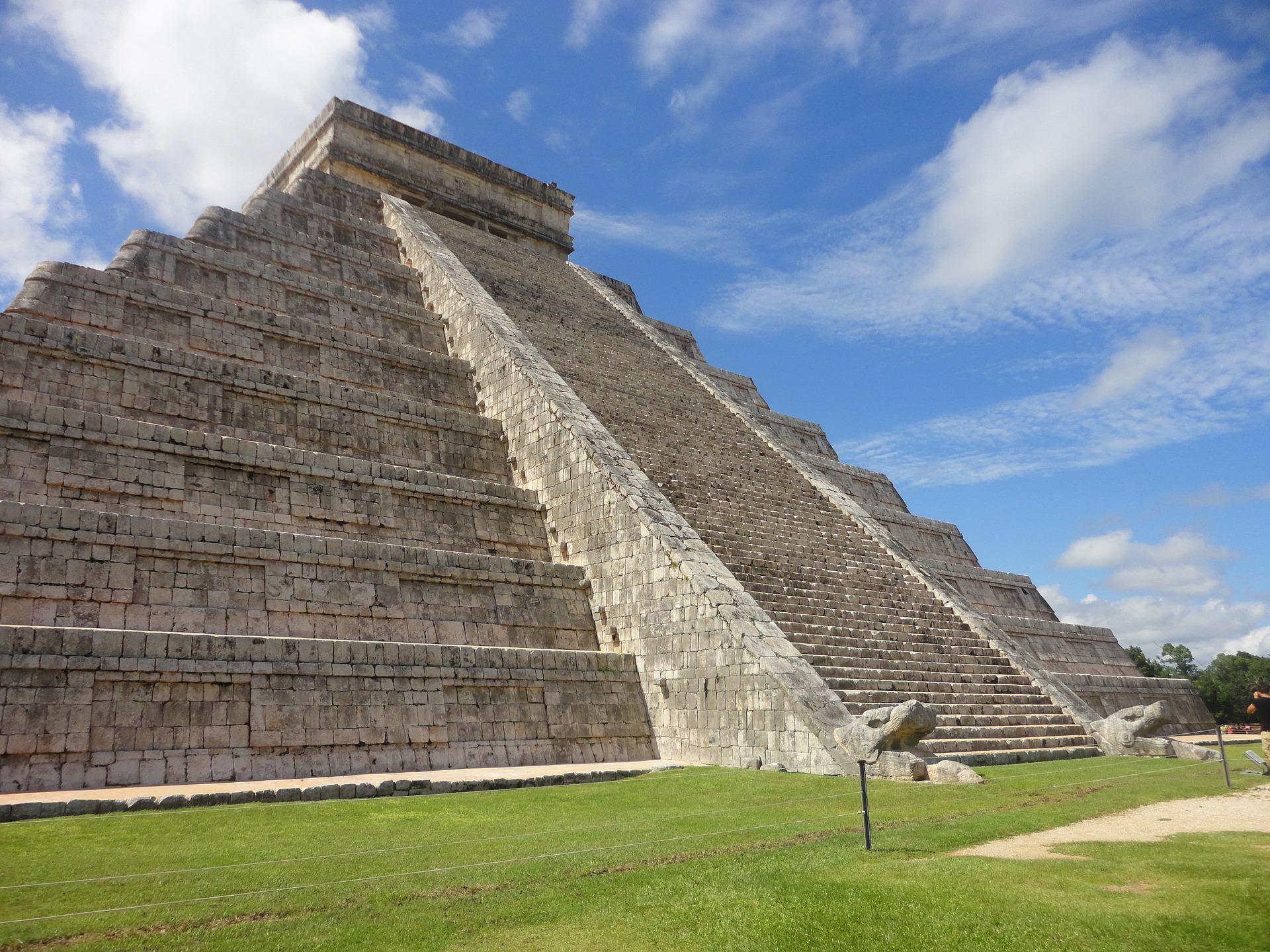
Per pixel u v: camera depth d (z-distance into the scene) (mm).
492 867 8086
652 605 18500
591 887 7375
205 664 13477
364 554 17359
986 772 14609
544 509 22016
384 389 23656
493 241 36750
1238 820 9719
